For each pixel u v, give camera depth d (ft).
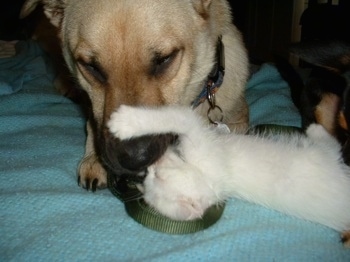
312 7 2.94
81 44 1.30
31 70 2.58
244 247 1.02
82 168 1.39
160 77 1.30
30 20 3.21
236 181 1.10
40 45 2.96
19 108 2.06
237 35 1.84
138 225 1.11
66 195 1.24
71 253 1.01
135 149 0.97
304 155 1.10
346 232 1.07
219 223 1.12
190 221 1.05
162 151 1.00
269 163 1.09
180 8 1.36
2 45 3.24
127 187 1.14
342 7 2.63
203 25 1.47
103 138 1.20
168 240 1.05
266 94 2.29
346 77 1.56
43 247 1.03
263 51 4.70
